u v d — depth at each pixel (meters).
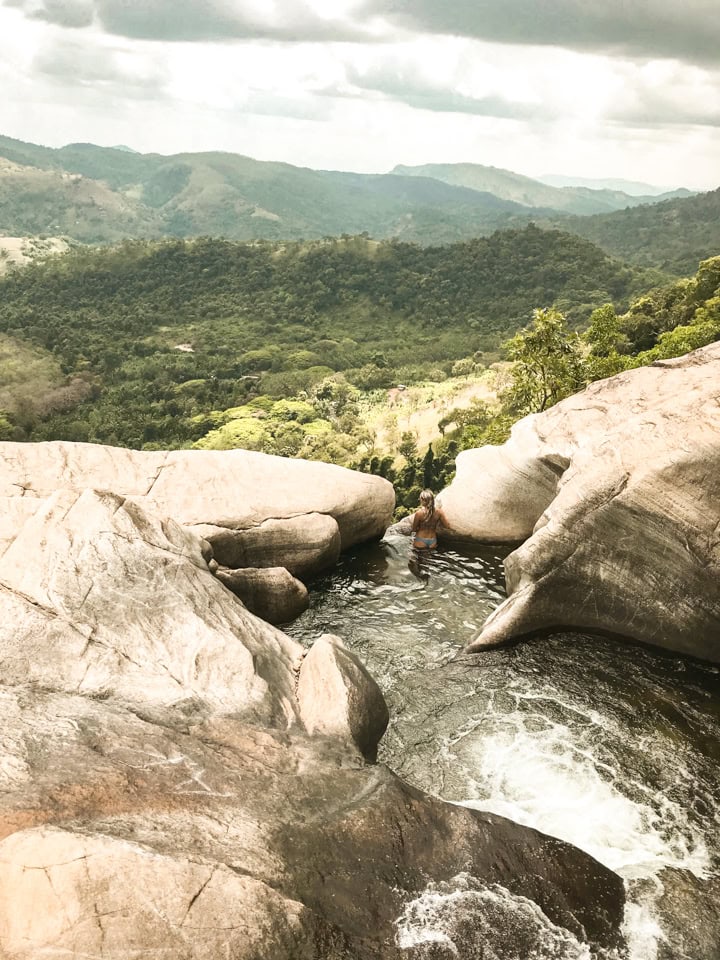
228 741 7.02
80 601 8.20
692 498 9.54
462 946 5.38
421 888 5.73
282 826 5.78
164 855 4.92
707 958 5.68
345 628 11.36
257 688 7.86
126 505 9.30
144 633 8.12
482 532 13.98
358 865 5.71
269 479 12.92
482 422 94.38
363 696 8.32
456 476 14.70
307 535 12.33
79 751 6.25
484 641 10.57
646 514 9.77
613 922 5.92
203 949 4.55
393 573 13.12
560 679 9.88
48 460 12.18
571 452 11.74
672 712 9.20
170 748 6.61
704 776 8.10
